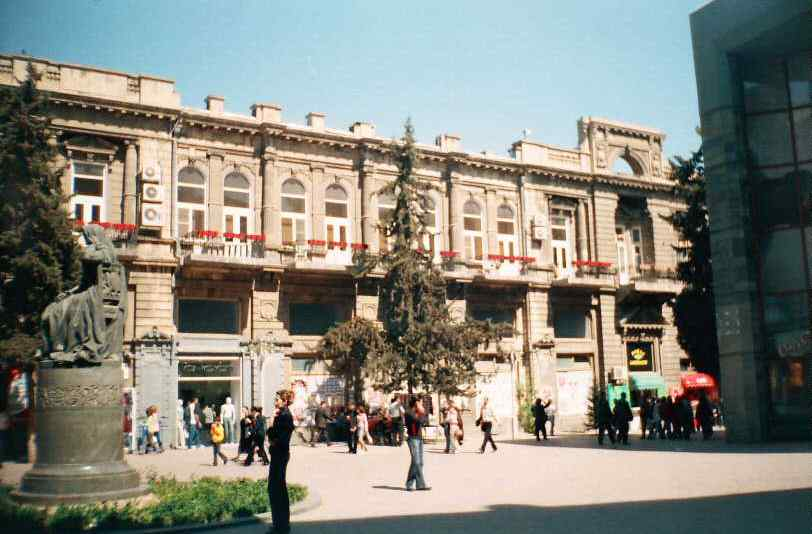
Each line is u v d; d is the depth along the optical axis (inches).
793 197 946.7
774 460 690.2
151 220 1164.5
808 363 906.1
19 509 442.6
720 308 968.9
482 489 573.3
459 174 1502.2
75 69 1152.2
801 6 887.7
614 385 1569.9
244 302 1243.8
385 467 783.7
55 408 502.6
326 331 1302.9
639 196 1711.4
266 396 1214.3
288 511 408.8
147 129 1205.1
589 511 443.2
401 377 1187.3
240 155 1290.6
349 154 1390.3
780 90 974.4
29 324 947.3
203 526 427.2
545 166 1584.6
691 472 627.8
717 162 984.9
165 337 1144.8
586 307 1605.6
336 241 1364.4
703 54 1012.5
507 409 1475.1
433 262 1358.3
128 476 513.3
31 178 977.5
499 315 1517.0
